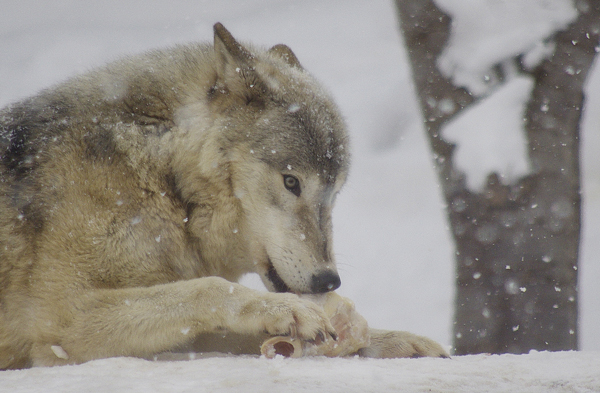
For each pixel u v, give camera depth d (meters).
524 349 11.03
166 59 8.46
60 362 6.81
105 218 7.09
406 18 11.73
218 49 8.04
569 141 11.09
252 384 4.50
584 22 11.09
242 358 5.86
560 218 10.94
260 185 7.89
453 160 11.28
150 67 8.27
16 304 6.98
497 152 10.93
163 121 7.86
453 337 11.63
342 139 8.49
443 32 11.48
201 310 6.27
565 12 11.10
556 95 10.95
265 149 7.88
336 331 6.24
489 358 6.12
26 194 7.18
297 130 8.00
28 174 7.29
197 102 8.02
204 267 8.20
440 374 5.01
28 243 7.02
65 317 6.75
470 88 11.27
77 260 6.93
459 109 11.35
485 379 4.88
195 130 7.87
